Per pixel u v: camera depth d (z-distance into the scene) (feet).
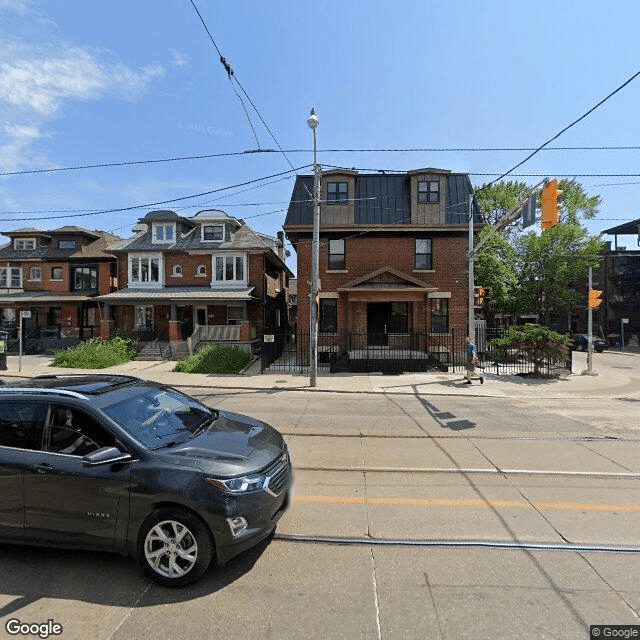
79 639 9.20
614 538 13.42
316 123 45.70
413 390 45.42
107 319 82.69
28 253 101.09
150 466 11.53
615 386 49.57
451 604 10.16
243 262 86.28
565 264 92.43
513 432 27.53
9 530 12.09
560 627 9.36
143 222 90.07
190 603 10.36
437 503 16.20
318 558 12.32
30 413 12.95
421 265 67.92
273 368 63.10
